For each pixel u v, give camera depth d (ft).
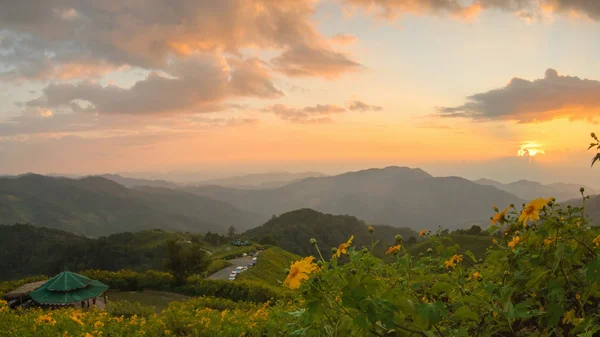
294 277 6.48
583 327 6.23
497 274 8.13
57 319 23.18
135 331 24.12
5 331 21.25
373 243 7.07
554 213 7.97
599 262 6.28
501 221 8.89
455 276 7.76
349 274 6.45
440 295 7.05
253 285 90.79
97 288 79.82
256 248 270.67
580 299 6.88
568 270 7.25
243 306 51.98
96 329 21.71
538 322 7.30
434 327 6.25
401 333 6.01
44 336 20.43
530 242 7.70
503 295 6.75
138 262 356.38
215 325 24.61
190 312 28.91
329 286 6.30
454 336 6.15
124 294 101.45
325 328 6.81
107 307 50.44
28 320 22.81
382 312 5.74
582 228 7.72
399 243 7.66
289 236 453.58
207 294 94.53
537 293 7.68
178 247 106.83
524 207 8.38
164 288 105.19
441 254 8.38
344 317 6.55
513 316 6.46
